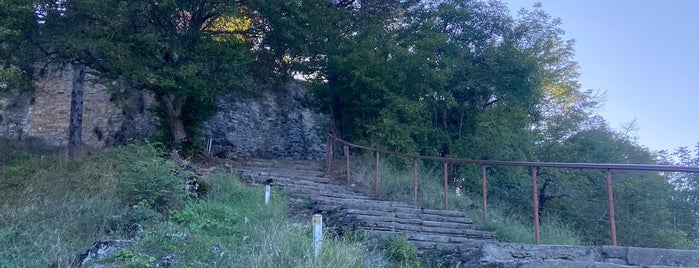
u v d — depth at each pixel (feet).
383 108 56.08
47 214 28.78
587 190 56.95
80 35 42.39
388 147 54.19
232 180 38.55
